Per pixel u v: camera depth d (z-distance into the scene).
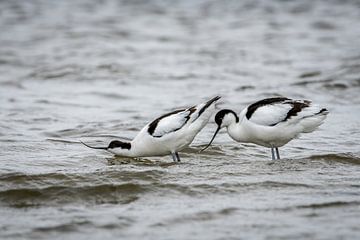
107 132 16.56
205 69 27.22
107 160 13.66
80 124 17.61
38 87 23.83
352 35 35.47
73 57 30.06
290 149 14.64
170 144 13.13
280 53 31.00
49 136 16.16
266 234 9.32
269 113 12.88
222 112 13.34
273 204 10.57
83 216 10.16
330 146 14.84
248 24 39.94
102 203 10.92
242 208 10.41
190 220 9.93
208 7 46.25
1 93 22.44
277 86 23.03
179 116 13.08
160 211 10.36
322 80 23.38
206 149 14.58
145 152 13.36
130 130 16.81
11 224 9.84
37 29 38.03
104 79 25.33
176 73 26.31
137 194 11.30
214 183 11.70
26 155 14.05
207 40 35.03
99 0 49.34
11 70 27.41
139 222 9.88
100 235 9.41
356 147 14.73
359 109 19.05
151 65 28.12
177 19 42.12
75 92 22.83
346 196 10.91
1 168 12.79
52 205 10.85
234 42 34.25
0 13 43.38
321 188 11.39
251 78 25.20
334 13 43.03
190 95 22.03
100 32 37.00
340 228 9.49
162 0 49.03
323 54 30.25
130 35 36.56
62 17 42.31
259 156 14.18
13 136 15.90
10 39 35.03
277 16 42.53
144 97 21.91
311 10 44.28
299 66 27.53
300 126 12.95
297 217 9.97
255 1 48.00
